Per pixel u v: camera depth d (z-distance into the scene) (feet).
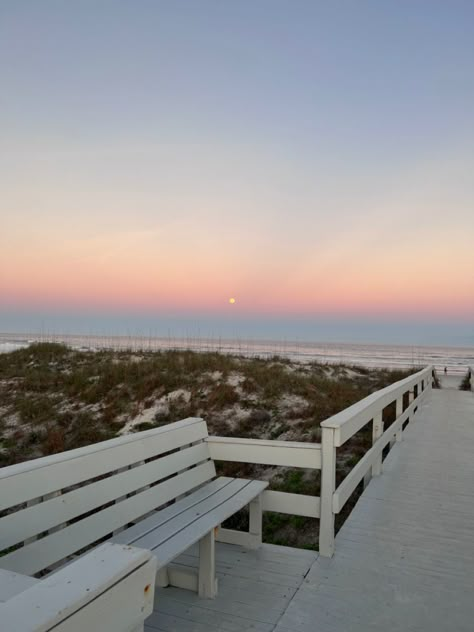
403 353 287.48
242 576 10.85
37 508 8.09
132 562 4.34
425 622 9.19
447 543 13.00
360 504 16.40
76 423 43.52
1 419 44.62
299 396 47.26
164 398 47.75
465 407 44.55
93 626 3.83
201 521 9.93
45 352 68.39
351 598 10.00
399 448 25.95
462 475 20.25
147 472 10.81
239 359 68.85
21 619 3.35
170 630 8.72
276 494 12.58
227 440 13.33
